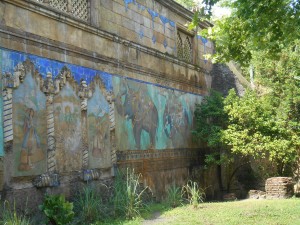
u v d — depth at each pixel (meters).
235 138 13.91
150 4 13.56
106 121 10.79
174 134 14.25
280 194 13.61
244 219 8.98
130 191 9.65
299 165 15.61
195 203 11.01
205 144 16.30
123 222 8.71
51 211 7.68
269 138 13.98
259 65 16.39
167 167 13.55
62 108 9.27
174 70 14.70
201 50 17.05
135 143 11.96
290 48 16.02
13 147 7.90
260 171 16.41
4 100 7.80
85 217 8.68
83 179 9.67
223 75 17.83
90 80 10.30
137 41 12.66
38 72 8.67
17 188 7.94
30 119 8.37
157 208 10.95
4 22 7.96
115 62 11.40
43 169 8.59
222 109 15.02
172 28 14.94
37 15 8.80
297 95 15.12
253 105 14.37
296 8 7.54
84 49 10.19
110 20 11.46
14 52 8.12
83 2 10.55
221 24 8.81
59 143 9.09
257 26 7.93
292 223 8.38
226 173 16.58
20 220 7.24
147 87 12.88
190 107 15.60
